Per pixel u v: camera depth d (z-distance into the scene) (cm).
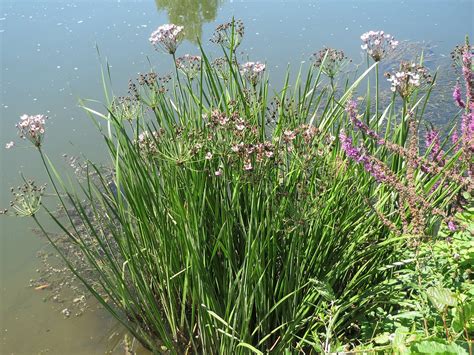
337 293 322
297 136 309
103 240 451
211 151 313
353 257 311
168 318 343
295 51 772
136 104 344
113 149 336
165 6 1028
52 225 475
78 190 507
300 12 966
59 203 494
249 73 330
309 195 290
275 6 1010
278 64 724
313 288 301
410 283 264
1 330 380
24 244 456
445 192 296
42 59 791
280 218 297
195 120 340
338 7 989
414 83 293
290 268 292
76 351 363
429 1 996
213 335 315
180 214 305
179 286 344
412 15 919
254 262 291
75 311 394
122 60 773
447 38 798
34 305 400
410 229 283
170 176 323
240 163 287
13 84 710
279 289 309
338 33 845
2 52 823
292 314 297
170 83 554
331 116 350
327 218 307
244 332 292
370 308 297
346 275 329
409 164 271
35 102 660
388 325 276
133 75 719
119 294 344
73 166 541
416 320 271
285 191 298
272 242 301
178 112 347
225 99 336
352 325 304
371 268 317
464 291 264
